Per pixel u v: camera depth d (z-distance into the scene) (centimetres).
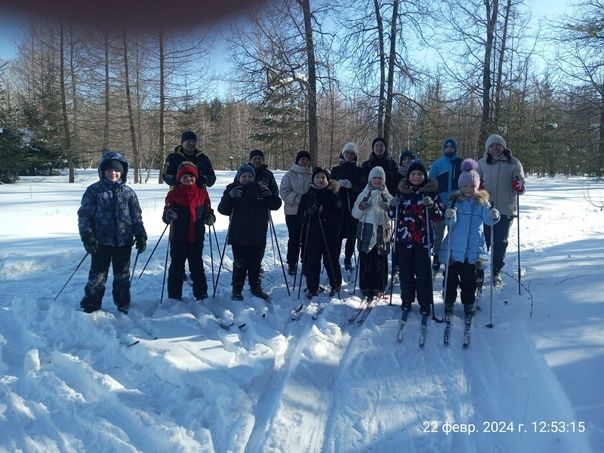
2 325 487
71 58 2605
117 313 506
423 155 3031
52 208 1317
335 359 426
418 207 520
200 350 424
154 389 366
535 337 434
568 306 501
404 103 1427
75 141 2714
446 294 509
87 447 298
